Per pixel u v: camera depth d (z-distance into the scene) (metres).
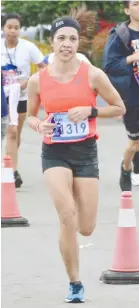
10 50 21.36
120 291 12.52
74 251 11.77
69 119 11.80
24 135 34.41
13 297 12.20
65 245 11.73
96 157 12.00
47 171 11.84
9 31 21.19
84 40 15.80
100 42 35.59
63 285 12.85
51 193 11.73
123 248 13.05
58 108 11.84
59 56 11.79
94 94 11.94
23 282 13.02
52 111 11.89
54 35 11.88
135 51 18.75
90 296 12.26
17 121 21.12
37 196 20.62
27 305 11.78
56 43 11.81
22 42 21.48
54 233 16.48
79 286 11.94
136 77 18.88
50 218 17.97
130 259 13.02
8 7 43.12
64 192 11.65
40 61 21.61
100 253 14.84
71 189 11.82
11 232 16.66
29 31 48.28
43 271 13.67
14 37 21.31
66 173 11.77
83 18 15.56
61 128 11.84
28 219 17.89
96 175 11.95
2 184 17.34
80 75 11.86
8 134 21.30
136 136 19.28
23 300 12.05
